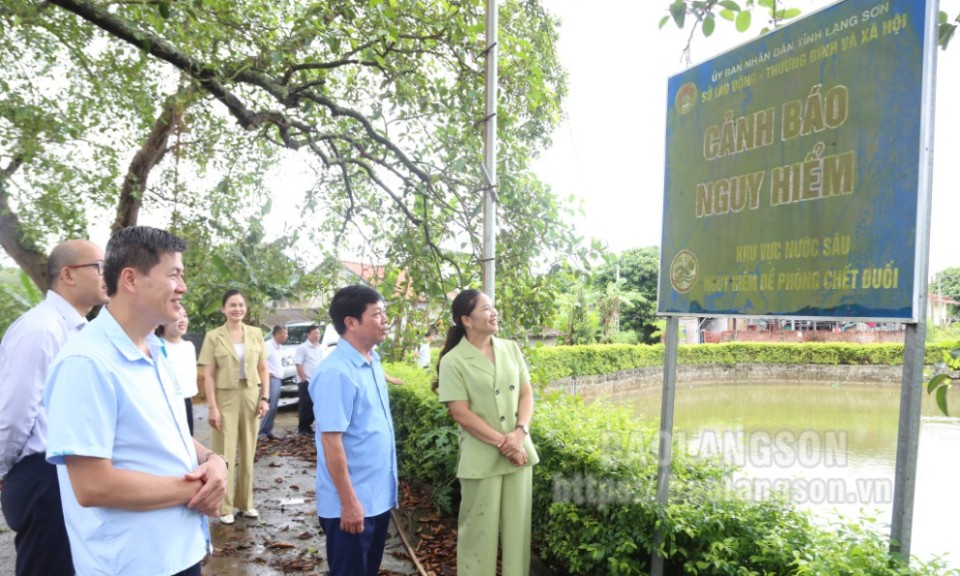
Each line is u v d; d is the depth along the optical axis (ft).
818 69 7.48
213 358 15.28
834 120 7.25
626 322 98.89
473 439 10.05
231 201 15.60
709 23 9.11
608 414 13.84
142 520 5.45
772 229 8.02
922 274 6.37
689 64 9.48
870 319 6.82
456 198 16.66
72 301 8.46
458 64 16.61
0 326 18.93
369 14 15.19
